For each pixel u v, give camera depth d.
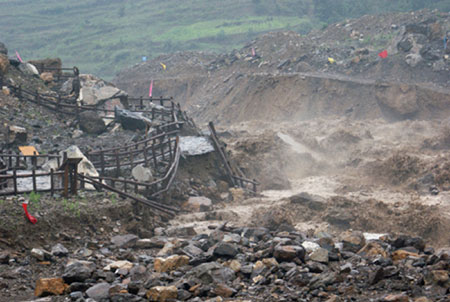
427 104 53.91
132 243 13.12
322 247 11.40
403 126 46.72
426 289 8.45
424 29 66.38
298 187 25.47
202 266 9.80
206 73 90.50
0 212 12.36
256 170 25.95
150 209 16.73
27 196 14.07
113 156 21.83
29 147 19.25
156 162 21.69
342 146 33.19
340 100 60.69
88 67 185.62
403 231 16.84
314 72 69.50
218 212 17.88
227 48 177.88
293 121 60.88
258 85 70.25
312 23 192.00
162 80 94.31
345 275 9.45
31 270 10.79
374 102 57.62
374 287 8.81
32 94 29.09
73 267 10.15
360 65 67.25
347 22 88.38
